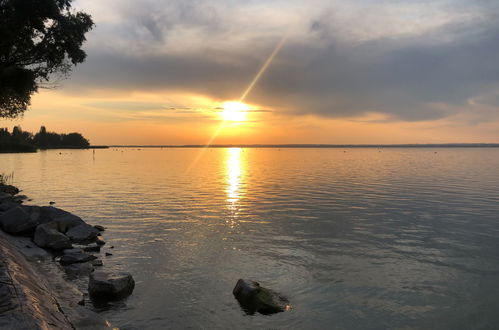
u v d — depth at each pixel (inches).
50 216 883.4
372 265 644.7
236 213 1147.9
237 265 639.8
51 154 6978.4
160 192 1691.7
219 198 1499.8
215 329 422.0
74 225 856.9
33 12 1272.1
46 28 1354.6
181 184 2081.7
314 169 3491.6
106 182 2142.0
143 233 870.4
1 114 1610.5
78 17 1419.8
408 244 780.6
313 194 1627.7
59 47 1398.9
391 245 773.9
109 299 487.5
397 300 505.0
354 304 491.2
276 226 957.2
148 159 6063.0
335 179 2381.9
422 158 6279.5
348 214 1130.7
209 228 929.5
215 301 493.0
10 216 826.2
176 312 459.2
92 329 360.8
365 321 446.6
